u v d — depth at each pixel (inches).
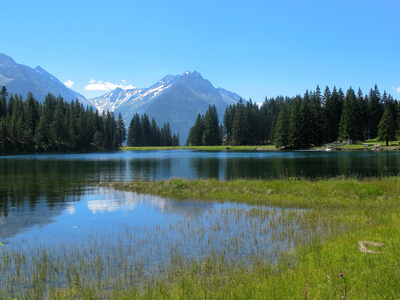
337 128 4160.9
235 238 422.0
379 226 418.6
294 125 3996.1
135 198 827.4
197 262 333.1
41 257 365.7
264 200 733.9
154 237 442.3
